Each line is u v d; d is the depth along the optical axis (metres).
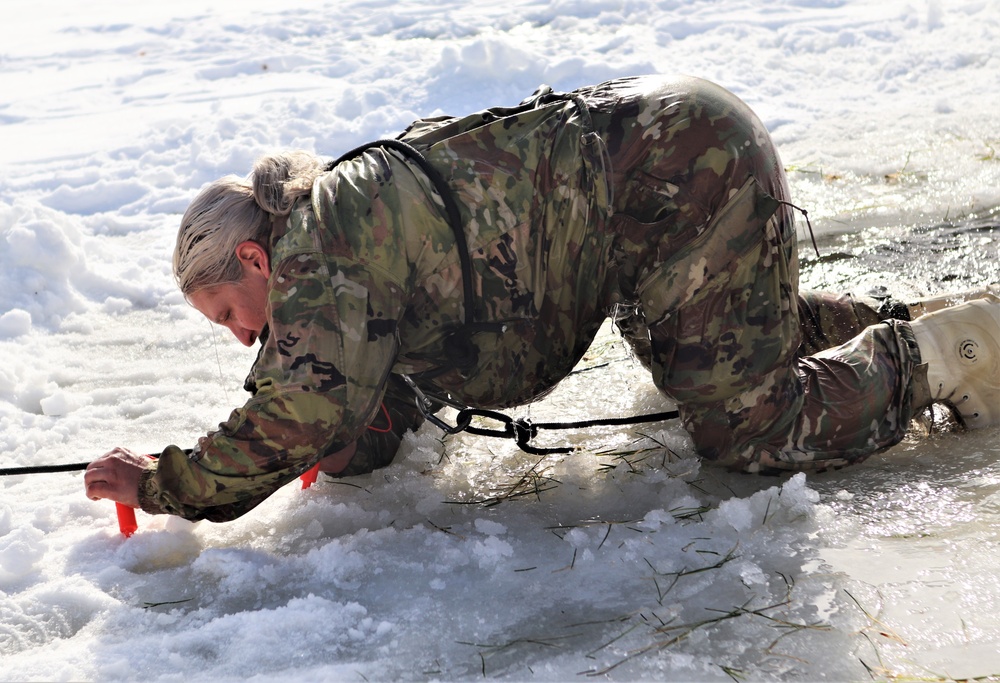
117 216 5.46
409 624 2.31
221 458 2.42
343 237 2.30
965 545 2.39
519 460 3.05
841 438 2.64
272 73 7.75
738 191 2.41
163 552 2.71
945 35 7.33
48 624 2.43
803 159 5.37
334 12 9.37
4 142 6.64
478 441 3.18
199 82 7.72
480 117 2.52
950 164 5.09
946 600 2.20
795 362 2.68
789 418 2.61
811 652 2.09
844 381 2.65
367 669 2.15
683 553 2.47
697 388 2.53
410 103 6.43
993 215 4.44
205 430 3.41
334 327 2.28
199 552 2.71
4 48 9.48
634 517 2.69
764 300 2.49
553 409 3.34
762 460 2.64
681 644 2.15
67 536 2.79
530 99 2.57
